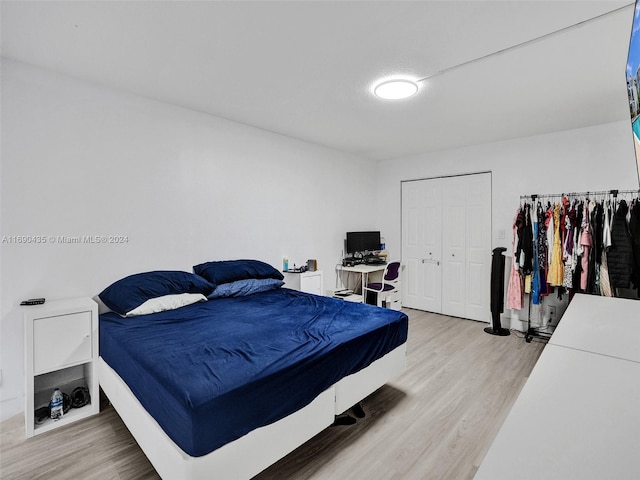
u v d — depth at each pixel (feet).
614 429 2.36
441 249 15.74
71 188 8.15
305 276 12.59
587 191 11.76
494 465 1.98
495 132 12.55
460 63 7.43
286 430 5.28
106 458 5.94
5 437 6.52
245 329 7.07
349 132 12.67
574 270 11.27
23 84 7.45
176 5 5.53
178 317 7.93
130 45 6.77
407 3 5.46
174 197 10.04
